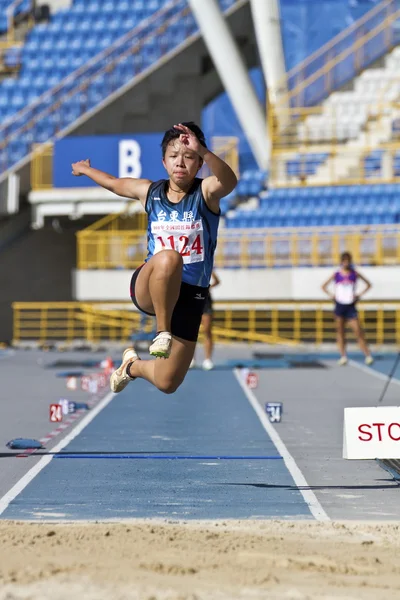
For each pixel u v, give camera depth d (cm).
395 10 9775
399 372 5891
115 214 8969
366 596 1307
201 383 5166
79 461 2642
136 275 1847
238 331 9038
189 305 1870
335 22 10688
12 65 10206
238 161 10100
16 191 8869
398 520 1902
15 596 1269
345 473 2462
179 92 9688
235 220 8931
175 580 1367
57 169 8769
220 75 9056
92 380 4694
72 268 9881
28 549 1561
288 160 9262
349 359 7062
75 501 2092
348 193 8994
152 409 3959
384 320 8612
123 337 9150
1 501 2086
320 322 8356
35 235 9869
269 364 6469
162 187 1881
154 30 9706
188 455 2748
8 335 9881
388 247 8194
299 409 3938
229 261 8456
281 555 1547
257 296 8194
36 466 2555
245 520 1872
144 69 9438
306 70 9681
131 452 2806
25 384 5094
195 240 1853
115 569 1424
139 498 2130
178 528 1769
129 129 9738
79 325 9738
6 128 9506
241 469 2522
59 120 9350
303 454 2777
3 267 9862
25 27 10625
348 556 1555
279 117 9525
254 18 8981
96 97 9431
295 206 9031
